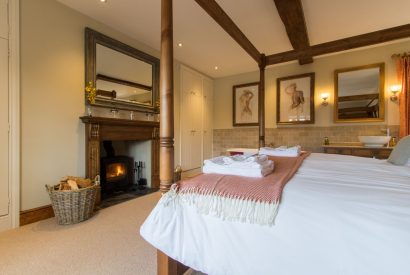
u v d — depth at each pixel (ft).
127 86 10.46
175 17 8.87
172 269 3.87
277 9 7.77
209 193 3.41
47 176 7.64
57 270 4.58
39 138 7.43
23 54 7.02
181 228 3.49
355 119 11.74
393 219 2.43
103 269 4.63
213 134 17.38
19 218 6.86
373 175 4.14
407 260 2.21
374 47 11.34
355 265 2.40
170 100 4.07
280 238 2.84
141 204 9.02
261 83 9.43
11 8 6.73
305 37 9.49
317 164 5.53
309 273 2.62
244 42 7.75
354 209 2.64
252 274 2.93
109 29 9.70
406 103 10.36
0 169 6.54
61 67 8.03
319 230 2.65
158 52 12.32
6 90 6.66
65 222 6.91
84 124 8.71
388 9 8.18
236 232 3.12
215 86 17.37
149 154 11.73
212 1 5.78
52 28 7.75
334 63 12.43
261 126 9.52
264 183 3.48
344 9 8.20
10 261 4.90
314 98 12.97
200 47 11.77
